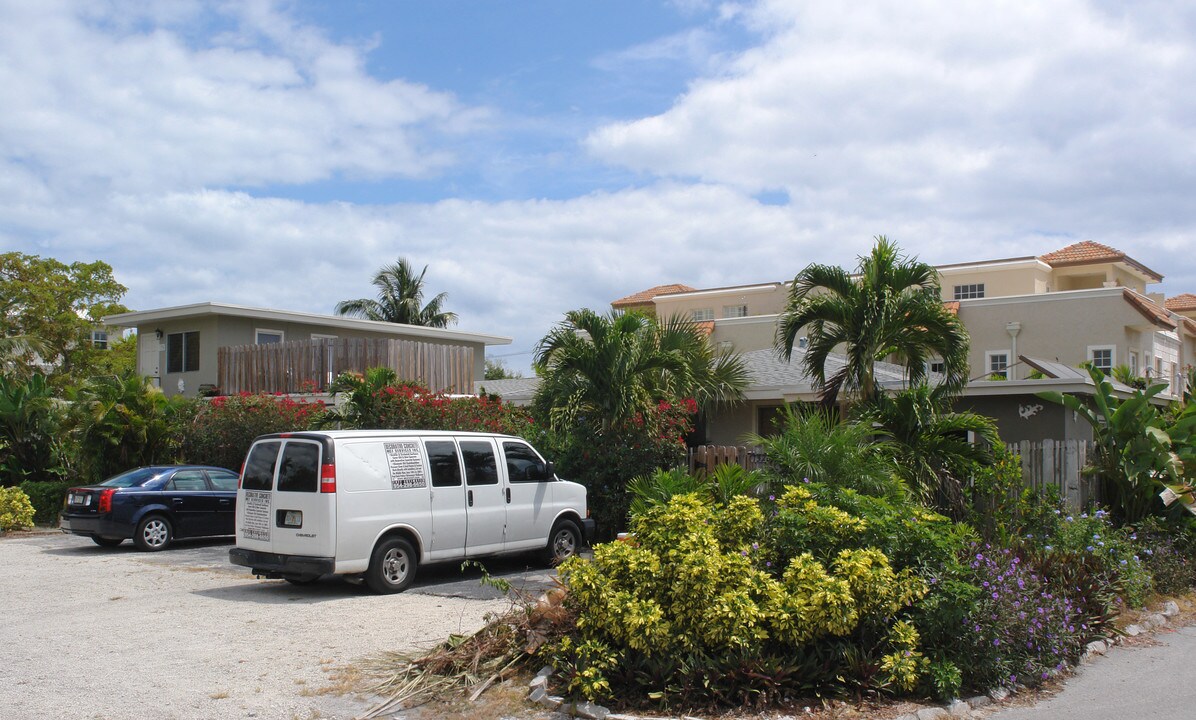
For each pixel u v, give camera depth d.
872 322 13.13
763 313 43.06
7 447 21.47
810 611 6.36
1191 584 11.39
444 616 9.24
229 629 8.70
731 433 18.67
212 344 24.55
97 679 7.00
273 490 10.71
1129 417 12.67
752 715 6.11
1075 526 10.43
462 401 16.09
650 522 7.09
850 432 9.94
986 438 11.86
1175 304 46.88
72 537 17.53
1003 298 30.81
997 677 6.90
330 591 10.88
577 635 6.84
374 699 6.51
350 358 20.61
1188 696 6.95
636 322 14.44
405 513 10.88
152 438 19.22
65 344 34.66
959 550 7.59
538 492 12.56
